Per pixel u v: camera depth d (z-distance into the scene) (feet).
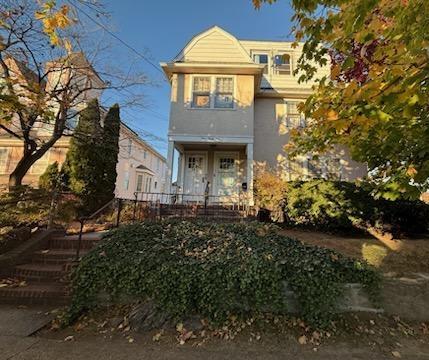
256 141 44.75
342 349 12.63
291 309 15.03
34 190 32.63
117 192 66.13
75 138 39.91
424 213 25.43
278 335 13.55
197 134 39.88
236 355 11.87
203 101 41.45
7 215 26.99
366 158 13.48
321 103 11.64
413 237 25.22
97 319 14.96
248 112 40.42
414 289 16.16
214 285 14.48
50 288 17.37
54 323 14.34
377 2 7.53
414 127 10.09
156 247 16.56
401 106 8.57
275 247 16.72
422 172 10.67
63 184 38.99
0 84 26.58
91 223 32.12
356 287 15.79
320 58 11.59
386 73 8.67
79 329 14.05
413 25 8.34
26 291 16.93
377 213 25.55
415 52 8.68
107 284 15.58
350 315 15.33
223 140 39.70
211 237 18.13
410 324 15.19
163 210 34.71
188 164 44.98
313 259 15.53
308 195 27.66
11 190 31.30
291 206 28.27
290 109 45.85
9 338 12.78
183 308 14.15
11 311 15.76
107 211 36.01
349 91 9.33
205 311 14.35
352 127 11.92
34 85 28.12
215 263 15.06
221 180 44.37
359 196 26.04
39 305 16.62
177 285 14.57
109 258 16.17
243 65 40.40
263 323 14.24
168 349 12.23
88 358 11.30
